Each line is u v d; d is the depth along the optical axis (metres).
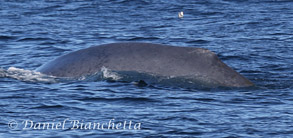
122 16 127.19
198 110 46.28
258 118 44.00
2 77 57.81
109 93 51.34
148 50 54.75
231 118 43.97
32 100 49.00
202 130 40.78
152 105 47.81
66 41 91.94
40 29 105.38
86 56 55.78
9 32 100.50
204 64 53.56
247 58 77.06
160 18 124.50
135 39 94.75
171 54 54.12
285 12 133.38
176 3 150.25
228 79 53.41
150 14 130.88
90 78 54.44
